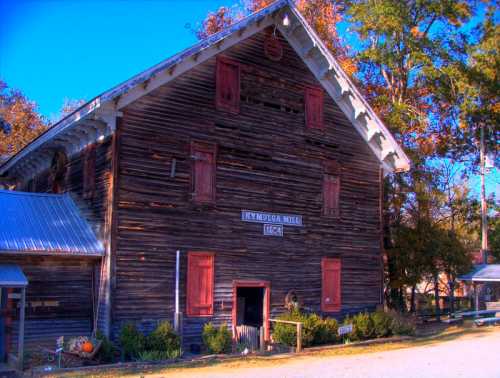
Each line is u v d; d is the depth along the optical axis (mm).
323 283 20734
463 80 28594
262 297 19266
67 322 15875
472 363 14930
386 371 13578
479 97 30438
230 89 18938
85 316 16203
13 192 18859
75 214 18172
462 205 35750
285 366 14562
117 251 16094
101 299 16156
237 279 18422
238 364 14969
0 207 17391
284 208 19922
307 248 20438
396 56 29766
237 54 19250
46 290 15703
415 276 27203
